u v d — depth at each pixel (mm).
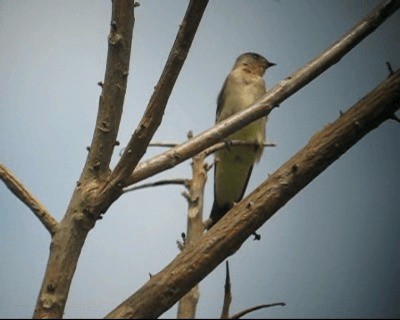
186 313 7926
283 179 4875
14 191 5152
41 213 5113
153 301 4703
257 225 4844
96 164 5145
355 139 4887
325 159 4879
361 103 4930
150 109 4914
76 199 5098
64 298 4922
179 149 5309
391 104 4867
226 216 4891
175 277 4742
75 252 5023
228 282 5363
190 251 4820
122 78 5133
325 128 4961
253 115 5496
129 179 5148
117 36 5082
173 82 4844
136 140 4953
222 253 4797
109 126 5148
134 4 5125
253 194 4906
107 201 5074
